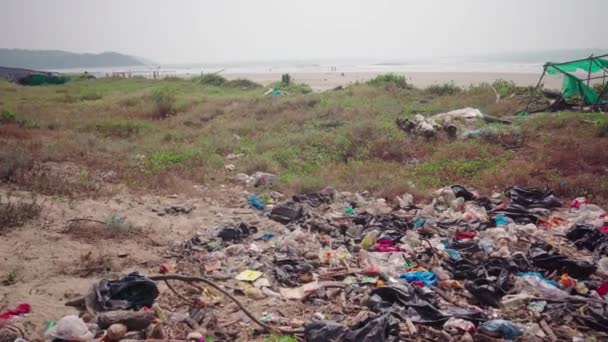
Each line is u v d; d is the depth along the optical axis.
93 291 4.93
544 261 6.21
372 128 14.49
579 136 13.08
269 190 10.23
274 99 22.16
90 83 41.53
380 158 12.85
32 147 12.70
